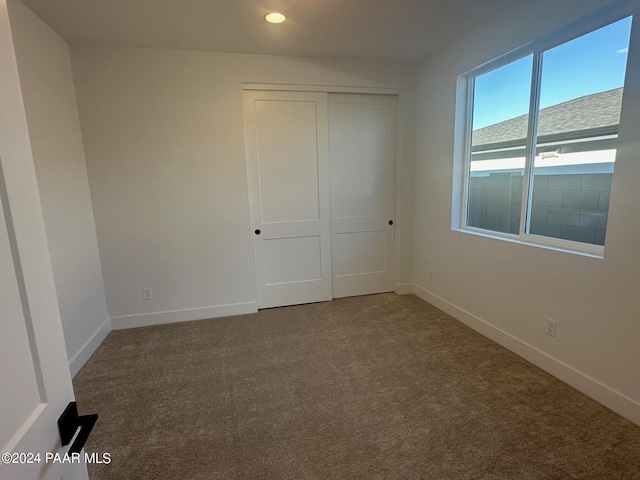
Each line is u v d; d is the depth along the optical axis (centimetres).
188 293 334
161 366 254
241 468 162
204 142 316
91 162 294
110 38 271
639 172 173
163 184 312
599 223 205
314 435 182
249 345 284
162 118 304
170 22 247
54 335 74
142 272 320
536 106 242
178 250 325
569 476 152
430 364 247
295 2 224
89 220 292
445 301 341
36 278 69
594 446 168
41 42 236
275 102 333
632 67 174
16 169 65
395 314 340
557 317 223
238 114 319
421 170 367
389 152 377
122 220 308
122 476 158
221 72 310
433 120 339
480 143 298
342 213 375
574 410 195
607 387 195
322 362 254
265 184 345
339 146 362
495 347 271
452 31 279
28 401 65
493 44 256
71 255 257
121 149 300
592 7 190
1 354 58
